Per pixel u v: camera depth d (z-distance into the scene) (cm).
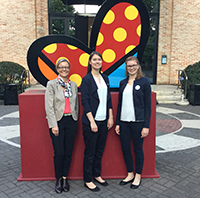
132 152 362
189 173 387
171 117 791
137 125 321
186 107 955
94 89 301
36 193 324
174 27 1309
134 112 317
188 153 478
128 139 334
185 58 1334
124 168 370
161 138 575
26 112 346
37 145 354
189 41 1316
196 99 982
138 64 315
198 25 1297
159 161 436
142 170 369
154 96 352
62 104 304
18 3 1244
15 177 370
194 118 780
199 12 1282
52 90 301
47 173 363
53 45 364
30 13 1259
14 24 1260
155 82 1394
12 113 825
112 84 386
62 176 340
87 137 313
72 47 369
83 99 301
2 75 1051
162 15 1316
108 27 368
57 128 299
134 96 315
